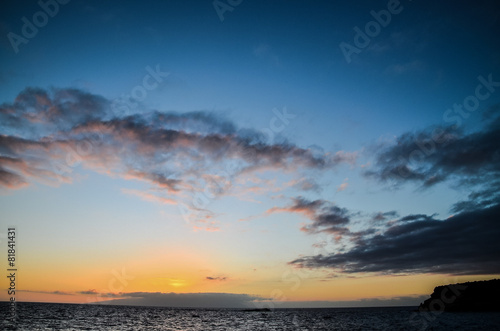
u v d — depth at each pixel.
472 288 76.94
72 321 61.28
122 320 70.00
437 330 40.25
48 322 57.00
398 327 49.72
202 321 73.69
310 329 51.81
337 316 98.25
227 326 60.06
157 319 77.88
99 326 54.19
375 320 71.19
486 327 41.25
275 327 57.34
